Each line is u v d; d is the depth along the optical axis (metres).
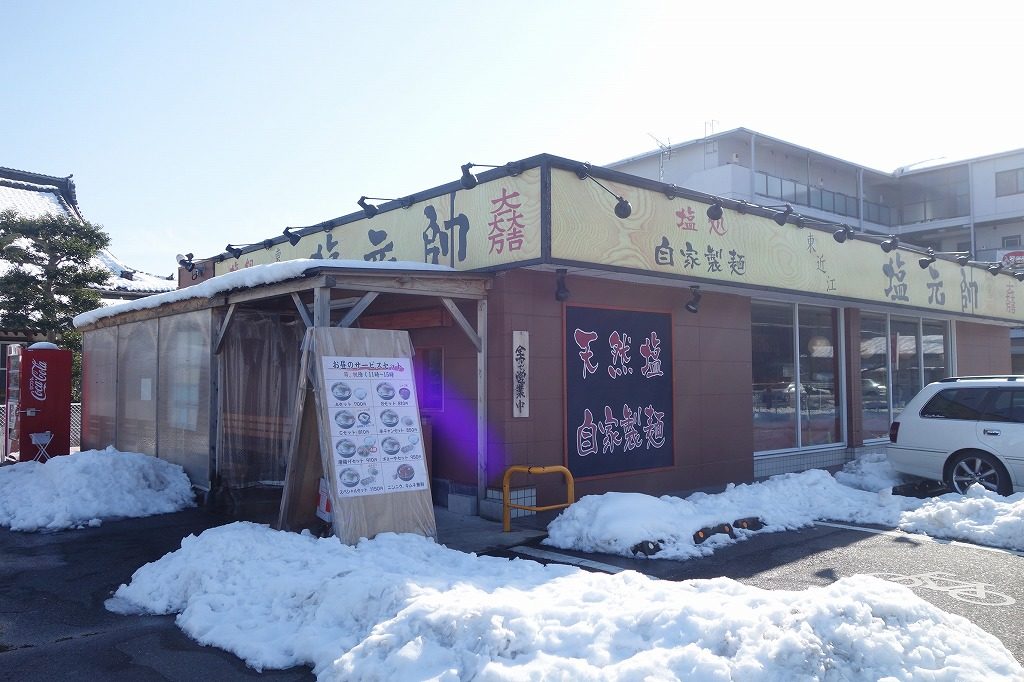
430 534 7.05
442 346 9.65
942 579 6.26
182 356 10.52
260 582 5.54
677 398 10.55
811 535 7.95
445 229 9.52
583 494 9.34
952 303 15.30
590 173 8.56
